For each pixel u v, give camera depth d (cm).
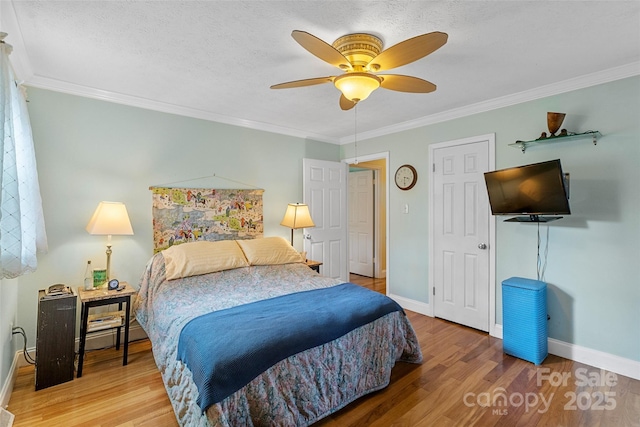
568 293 262
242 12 165
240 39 192
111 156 286
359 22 173
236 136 367
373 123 385
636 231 229
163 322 211
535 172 244
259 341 167
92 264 277
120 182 291
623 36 189
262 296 237
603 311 245
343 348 197
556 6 161
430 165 361
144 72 240
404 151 389
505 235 301
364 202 581
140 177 301
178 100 302
